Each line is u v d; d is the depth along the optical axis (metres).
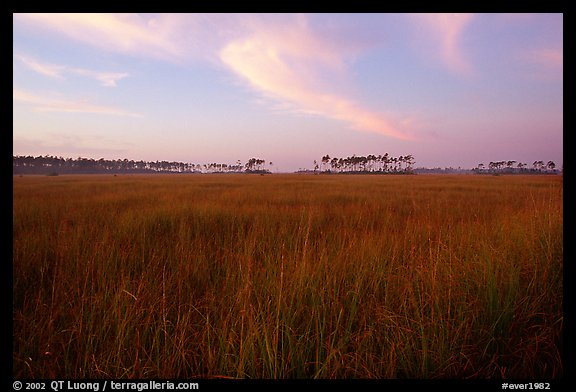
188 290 2.99
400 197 11.98
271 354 2.09
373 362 2.05
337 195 12.66
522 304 2.56
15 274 3.14
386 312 2.43
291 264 3.09
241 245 4.38
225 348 2.12
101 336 2.26
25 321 2.29
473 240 4.11
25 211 7.31
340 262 3.31
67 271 3.28
